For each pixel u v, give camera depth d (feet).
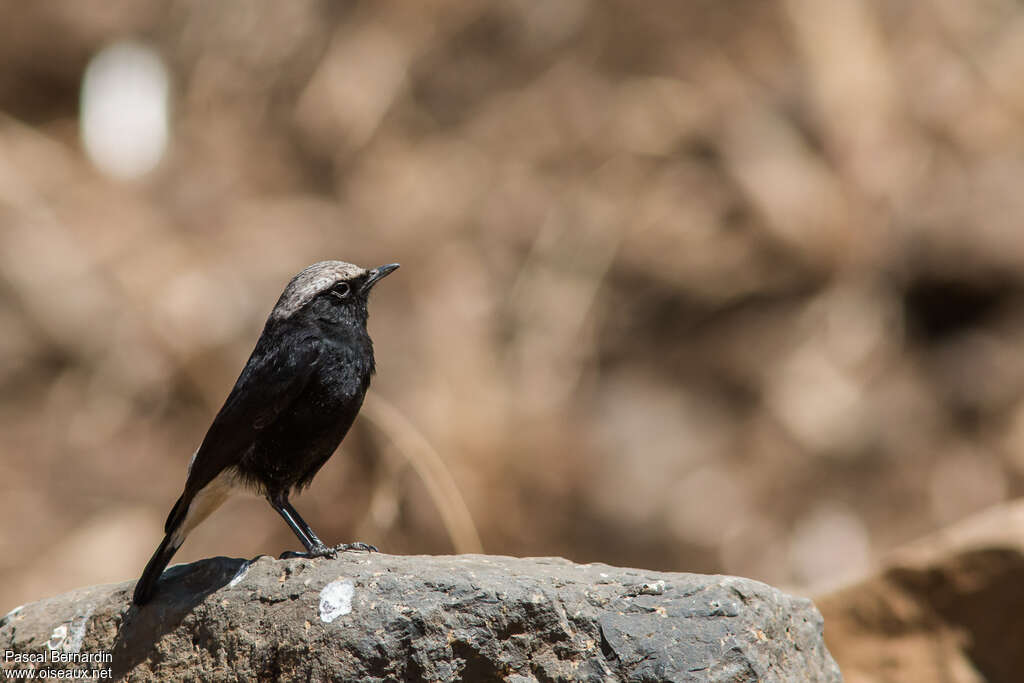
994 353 50.39
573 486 47.26
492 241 54.44
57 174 56.90
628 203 55.31
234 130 58.80
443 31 60.95
